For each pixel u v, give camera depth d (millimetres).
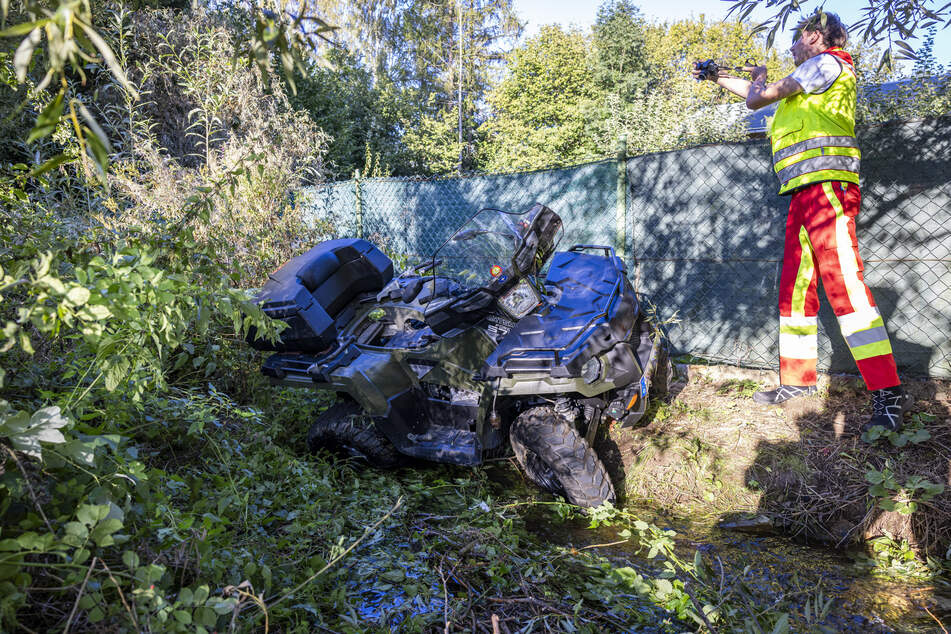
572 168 5629
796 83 3381
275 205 5809
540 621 2232
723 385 4551
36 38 957
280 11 1295
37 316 1440
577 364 2979
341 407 3678
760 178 4590
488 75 30859
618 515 3312
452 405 3672
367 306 4047
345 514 2887
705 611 2145
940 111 6746
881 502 2994
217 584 1867
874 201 4105
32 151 3623
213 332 4117
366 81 19109
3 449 1492
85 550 1438
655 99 12391
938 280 3932
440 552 2758
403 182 7125
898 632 2311
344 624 2016
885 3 2168
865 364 3373
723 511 3357
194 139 9383
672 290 5117
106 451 1881
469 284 4945
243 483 2684
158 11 9406
